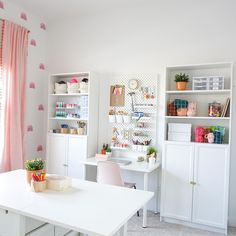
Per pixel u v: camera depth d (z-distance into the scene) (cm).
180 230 285
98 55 387
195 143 290
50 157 389
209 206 285
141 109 354
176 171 300
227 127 306
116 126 370
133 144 352
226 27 310
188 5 329
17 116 352
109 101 376
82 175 361
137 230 282
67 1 352
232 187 303
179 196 299
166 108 316
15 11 367
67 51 412
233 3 307
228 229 292
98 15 388
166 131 320
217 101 311
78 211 148
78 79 400
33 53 404
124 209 154
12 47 348
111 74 376
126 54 367
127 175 362
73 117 379
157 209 344
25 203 158
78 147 366
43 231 167
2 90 339
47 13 394
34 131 410
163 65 343
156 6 348
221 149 278
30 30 396
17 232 150
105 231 124
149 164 317
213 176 282
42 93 423
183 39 332
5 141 341
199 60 323
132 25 363
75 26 406
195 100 322
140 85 355
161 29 345
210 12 318
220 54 312
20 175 229
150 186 349
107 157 350
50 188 188
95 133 378
